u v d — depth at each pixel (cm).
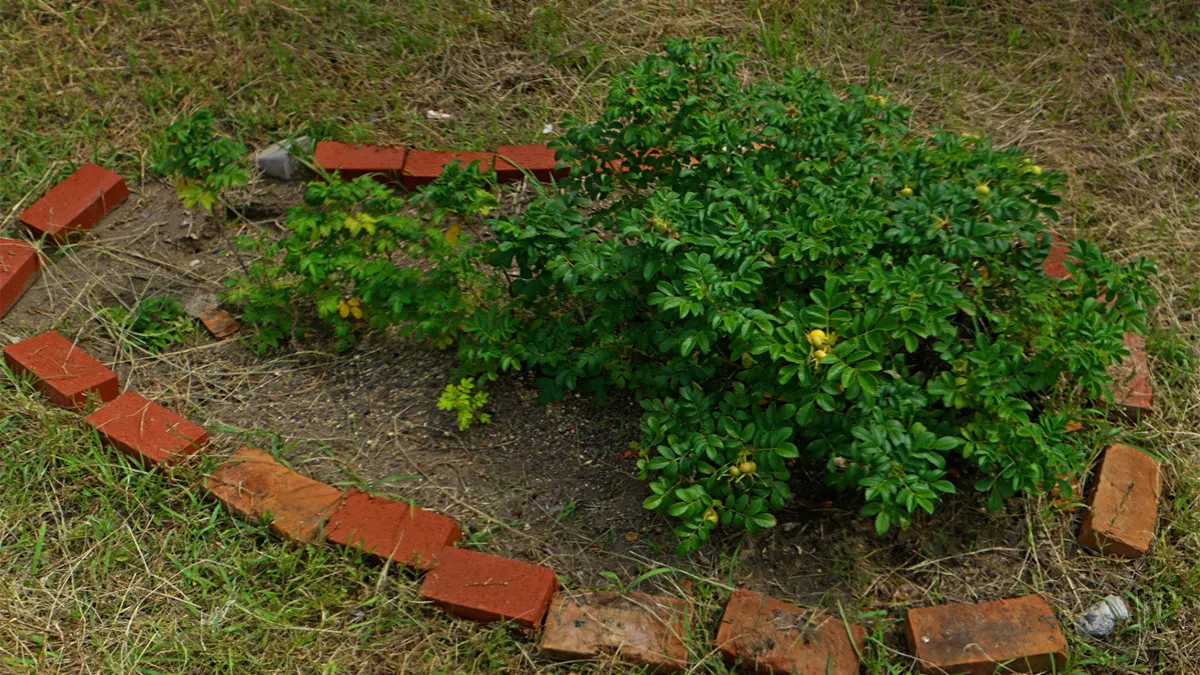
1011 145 440
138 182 421
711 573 292
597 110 448
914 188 323
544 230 301
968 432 284
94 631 273
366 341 361
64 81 451
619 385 313
